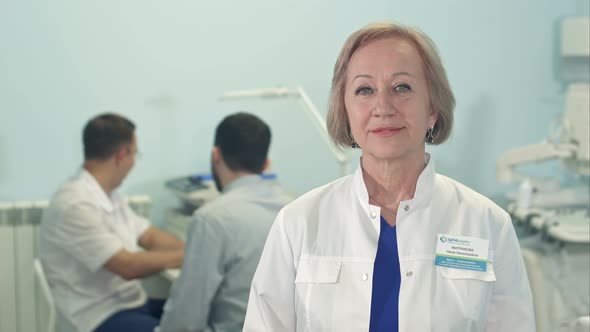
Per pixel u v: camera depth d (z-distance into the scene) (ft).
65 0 9.54
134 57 9.91
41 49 9.55
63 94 9.71
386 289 3.76
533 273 8.32
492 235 3.81
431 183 3.89
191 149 10.35
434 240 3.80
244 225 6.90
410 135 3.69
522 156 9.50
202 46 10.13
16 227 9.47
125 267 8.27
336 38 10.61
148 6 9.86
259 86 10.43
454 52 11.08
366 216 3.88
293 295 3.89
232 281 6.95
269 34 10.34
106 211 8.50
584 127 8.97
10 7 9.36
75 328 8.30
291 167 10.68
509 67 11.30
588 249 8.44
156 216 10.37
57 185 9.86
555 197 9.39
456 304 3.68
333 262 3.81
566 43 10.39
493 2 11.09
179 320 7.06
